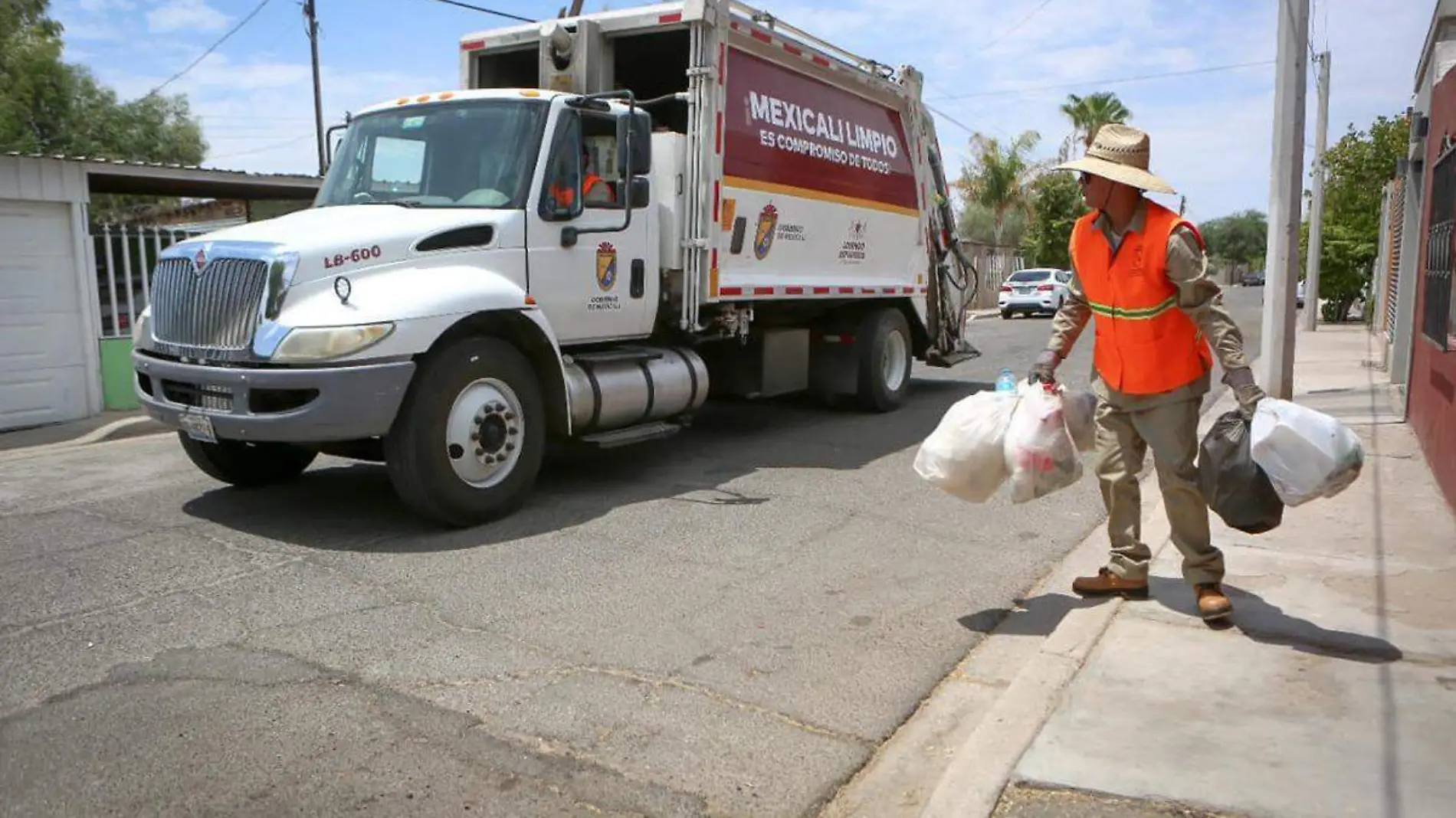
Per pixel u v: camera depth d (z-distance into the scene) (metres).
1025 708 3.64
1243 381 4.18
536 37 8.52
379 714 3.88
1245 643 4.16
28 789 3.36
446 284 6.30
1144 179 4.21
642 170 7.57
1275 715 3.53
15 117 26.16
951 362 12.73
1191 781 3.12
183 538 6.23
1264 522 4.20
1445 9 9.49
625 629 4.76
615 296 7.63
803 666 4.37
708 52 8.03
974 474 4.75
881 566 5.75
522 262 6.92
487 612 4.96
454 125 7.34
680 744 3.68
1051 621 4.91
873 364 10.89
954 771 3.26
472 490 6.38
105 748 3.62
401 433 6.14
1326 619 4.41
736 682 4.20
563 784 3.40
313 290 5.98
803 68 9.44
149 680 4.16
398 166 7.43
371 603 5.08
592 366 7.50
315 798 3.30
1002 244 41.84
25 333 11.10
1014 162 41.19
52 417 11.32
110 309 12.01
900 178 11.32
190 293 6.26
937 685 4.23
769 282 9.07
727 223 8.44
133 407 12.05
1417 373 8.69
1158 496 7.14
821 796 3.36
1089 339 21.16
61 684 4.13
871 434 9.94
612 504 7.09
